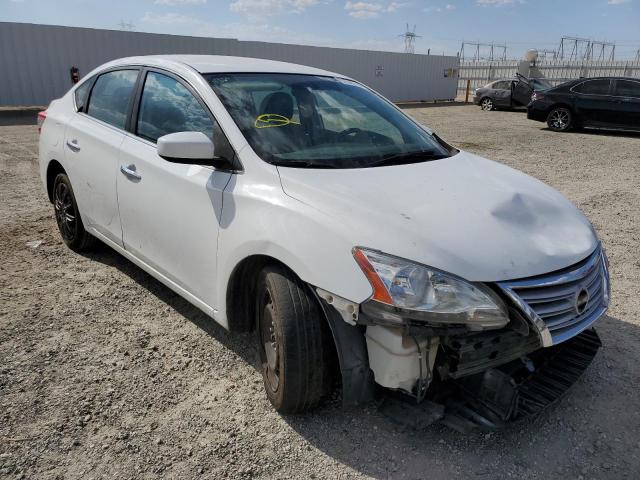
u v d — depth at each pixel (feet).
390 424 8.65
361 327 7.73
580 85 49.32
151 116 11.39
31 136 37.47
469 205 8.31
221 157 9.42
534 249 7.72
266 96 10.50
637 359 10.69
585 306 8.02
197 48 62.13
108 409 8.80
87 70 54.85
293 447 8.13
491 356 7.34
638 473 7.77
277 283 8.14
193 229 9.72
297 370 8.00
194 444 8.11
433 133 12.41
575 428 8.69
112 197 12.12
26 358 10.12
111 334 11.14
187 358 10.38
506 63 127.85
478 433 8.49
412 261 7.10
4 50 49.88
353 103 11.71
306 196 8.17
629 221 20.39
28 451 7.80
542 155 36.14
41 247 15.84
